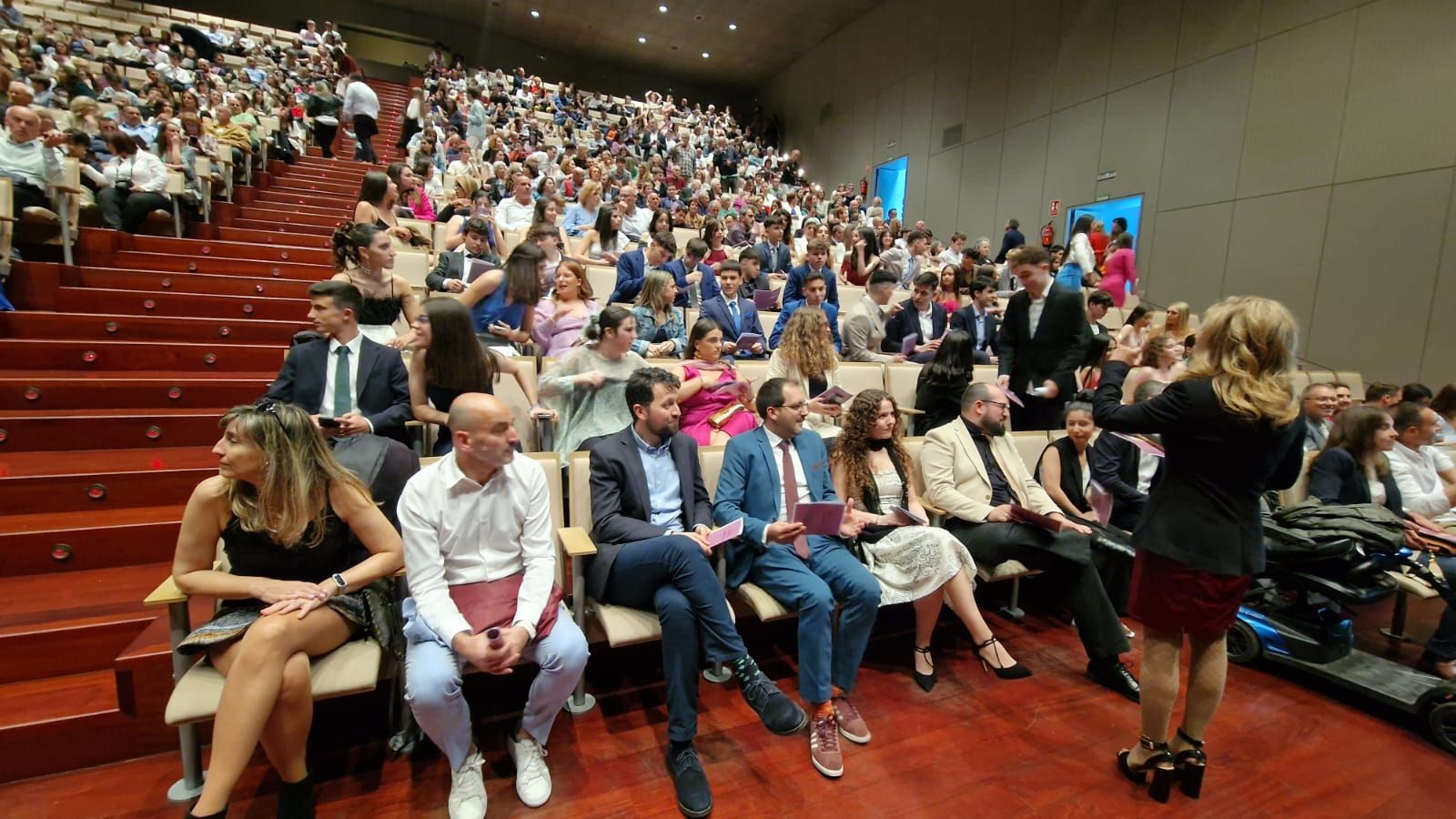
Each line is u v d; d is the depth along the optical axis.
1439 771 1.87
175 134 5.05
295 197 6.28
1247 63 6.69
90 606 1.97
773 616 1.98
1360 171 5.77
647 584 1.87
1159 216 7.60
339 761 1.77
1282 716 2.12
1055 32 9.12
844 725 1.95
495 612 1.64
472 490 1.67
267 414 1.55
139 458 2.66
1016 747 1.92
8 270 3.49
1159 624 1.66
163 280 3.99
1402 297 5.48
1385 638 2.73
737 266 3.95
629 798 1.67
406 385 2.39
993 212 10.27
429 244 5.09
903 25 12.53
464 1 15.14
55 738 1.63
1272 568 2.38
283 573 1.62
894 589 2.21
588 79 17.91
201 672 1.50
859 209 12.21
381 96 12.39
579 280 3.33
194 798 1.58
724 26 14.99
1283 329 1.48
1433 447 3.05
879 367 3.66
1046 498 2.62
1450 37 5.20
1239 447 1.53
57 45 8.63
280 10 15.59
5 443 2.64
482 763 1.75
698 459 2.26
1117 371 1.84
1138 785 1.77
